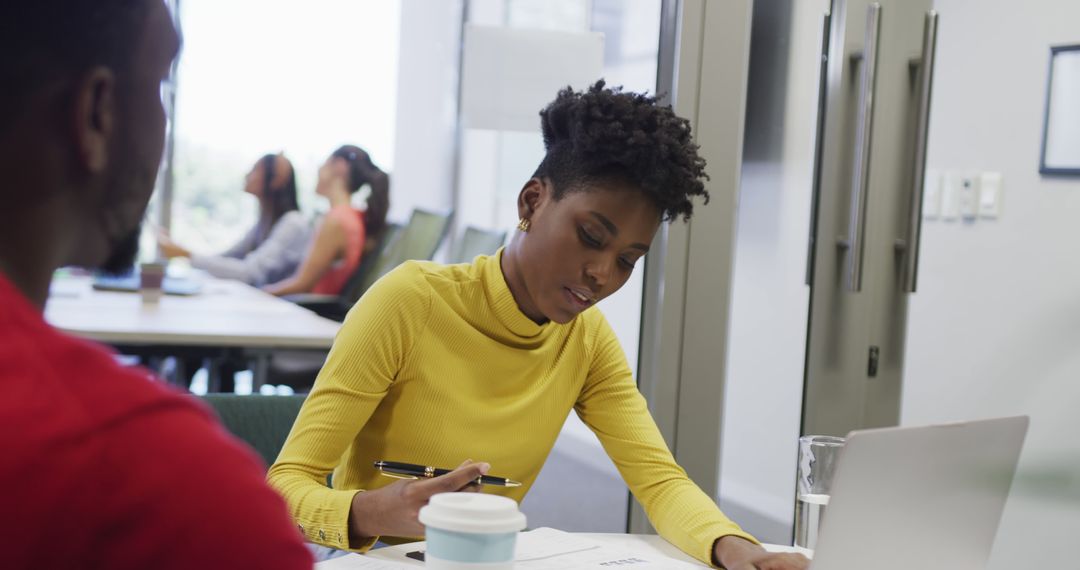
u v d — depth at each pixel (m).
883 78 2.49
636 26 2.45
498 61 2.51
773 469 2.55
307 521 1.23
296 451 1.32
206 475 0.46
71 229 0.51
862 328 2.54
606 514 2.58
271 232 4.30
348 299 3.99
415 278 1.44
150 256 4.29
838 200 2.49
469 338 1.44
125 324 2.67
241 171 4.89
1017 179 3.13
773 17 2.46
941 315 3.34
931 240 3.38
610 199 1.32
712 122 2.38
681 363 2.42
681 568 1.29
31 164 0.49
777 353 2.54
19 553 0.43
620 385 1.58
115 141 0.51
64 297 3.18
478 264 1.48
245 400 1.58
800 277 2.55
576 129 1.35
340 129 5.00
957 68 3.32
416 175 4.96
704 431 2.44
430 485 1.16
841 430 2.55
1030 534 3.00
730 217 2.41
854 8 2.45
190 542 0.45
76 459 0.44
